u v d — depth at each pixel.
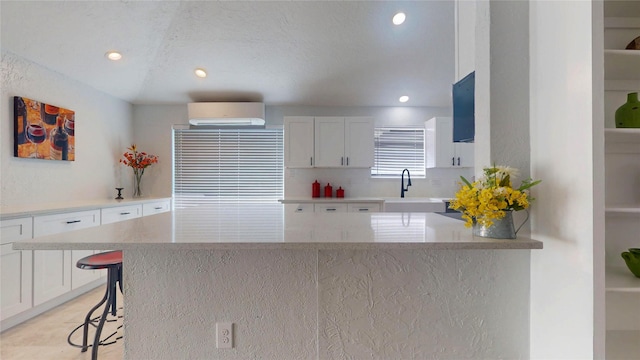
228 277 1.40
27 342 2.13
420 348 1.42
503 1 1.35
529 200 1.20
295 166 4.07
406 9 2.88
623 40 1.45
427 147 4.34
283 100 4.27
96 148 3.74
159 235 1.14
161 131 4.43
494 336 1.41
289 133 4.05
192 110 4.07
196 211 2.03
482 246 1.08
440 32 3.11
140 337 1.39
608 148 1.44
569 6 1.13
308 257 1.42
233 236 1.14
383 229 1.31
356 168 4.40
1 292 2.15
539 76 1.30
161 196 4.38
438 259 1.41
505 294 1.40
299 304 1.42
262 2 2.78
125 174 4.26
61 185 3.24
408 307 1.41
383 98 4.21
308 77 3.75
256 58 3.42
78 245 1.01
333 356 1.41
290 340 1.42
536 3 1.31
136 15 2.77
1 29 2.49
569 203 1.14
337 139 4.07
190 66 3.52
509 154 1.35
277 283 1.42
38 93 2.96
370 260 1.40
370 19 2.96
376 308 1.41
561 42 1.18
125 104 4.25
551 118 1.23
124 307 1.38
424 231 1.27
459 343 1.41
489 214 1.11
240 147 4.52
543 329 1.29
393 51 3.33
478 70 1.46
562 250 1.18
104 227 1.32
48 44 2.80
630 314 1.40
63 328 2.33
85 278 2.92
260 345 1.42
